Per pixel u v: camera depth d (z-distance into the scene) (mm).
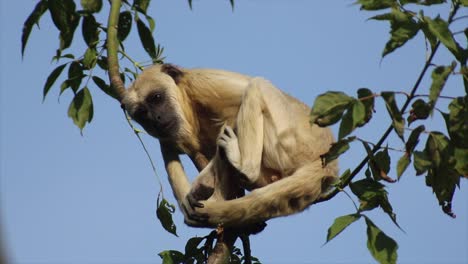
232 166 16422
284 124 17266
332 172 16516
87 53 15836
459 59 10852
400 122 10523
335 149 11383
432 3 11234
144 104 19109
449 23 11016
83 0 15461
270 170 17609
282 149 17234
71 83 15984
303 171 16078
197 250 15258
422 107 10727
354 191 12328
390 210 12141
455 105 11008
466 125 11008
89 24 15805
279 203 15500
